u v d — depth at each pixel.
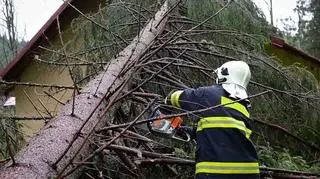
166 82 4.50
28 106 8.77
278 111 5.21
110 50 5.10
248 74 3.04
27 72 8.98
